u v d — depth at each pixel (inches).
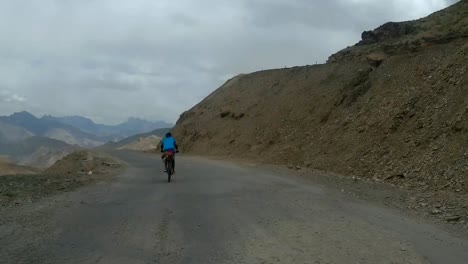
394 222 353.7
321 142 1005.2
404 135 709.9
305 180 665.6
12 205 430.0
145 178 741.3
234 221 370.3
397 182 582.9
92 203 458.3
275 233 326.3
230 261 263.0
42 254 273.6
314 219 370.9
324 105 1232.2
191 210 422.3
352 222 355.6
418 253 268.4
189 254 277.9
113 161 1189.7
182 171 877.8
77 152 1176.2
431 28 1211.2
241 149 1536.7
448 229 331.9
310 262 257.4
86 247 291.9
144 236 322.0
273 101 1712.6
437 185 505.0
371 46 1453.0
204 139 1957.4
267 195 511.2
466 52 751.1
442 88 728.3
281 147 1238.3
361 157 765.3
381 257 263.0
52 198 479.2
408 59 1041.5
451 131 585.6
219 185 618.5
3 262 256.1
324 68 1603.1
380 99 929.5
